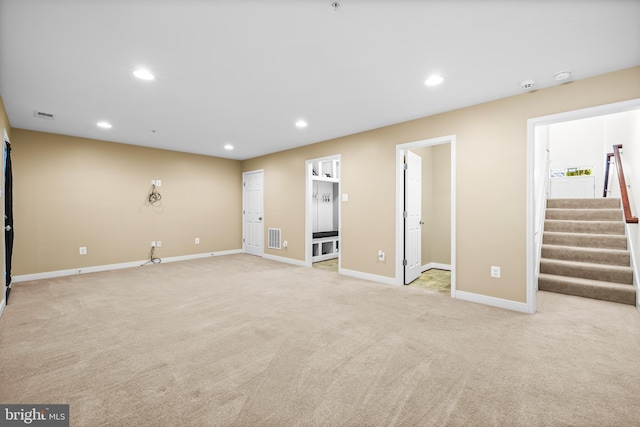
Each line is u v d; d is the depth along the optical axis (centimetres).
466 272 352
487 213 335
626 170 438
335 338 248
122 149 539
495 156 329
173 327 271
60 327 270
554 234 432
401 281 423
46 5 175
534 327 270
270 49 228
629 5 175
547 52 231
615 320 284
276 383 185
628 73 257
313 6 177
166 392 176
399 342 241
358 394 174
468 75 271
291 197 588
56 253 470
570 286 361
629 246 371
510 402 167
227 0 171
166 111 367
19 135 439
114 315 300
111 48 225
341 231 491
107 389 179
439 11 183
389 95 316
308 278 461
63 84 287
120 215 536
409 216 439
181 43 218
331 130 453
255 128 443
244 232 716
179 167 614
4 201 343
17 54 232
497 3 175
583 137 745
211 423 151
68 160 482
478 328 268
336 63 249
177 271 510
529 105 307
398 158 417
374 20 192
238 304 336
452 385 183
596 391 176
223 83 287
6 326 272
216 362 210
